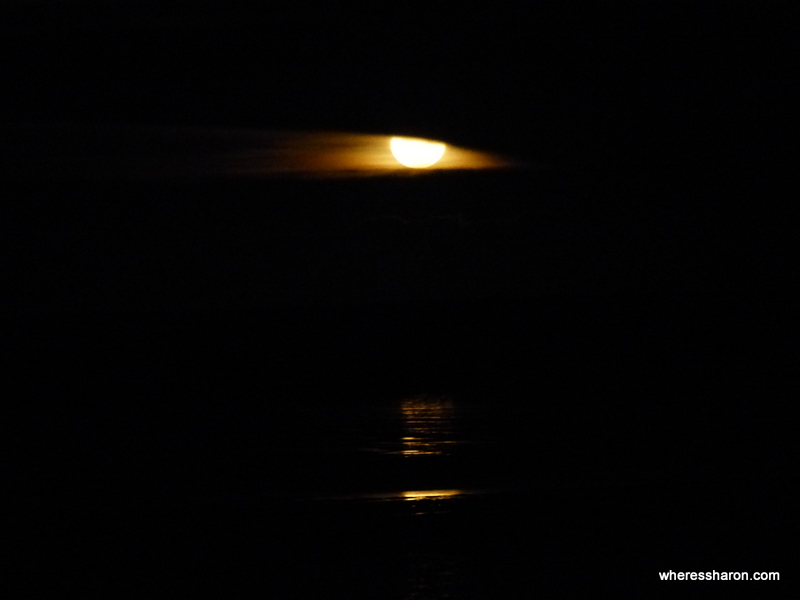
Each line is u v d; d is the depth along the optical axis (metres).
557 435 9.55
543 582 5.61
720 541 6.20
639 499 7.11
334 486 7.72
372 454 8.88
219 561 6.04
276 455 8.91
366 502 7.22
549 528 6.50
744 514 6.71
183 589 5.62
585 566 5.84
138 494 7.55
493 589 5.52
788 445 8.82
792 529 6.42
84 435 10.07
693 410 10.84
